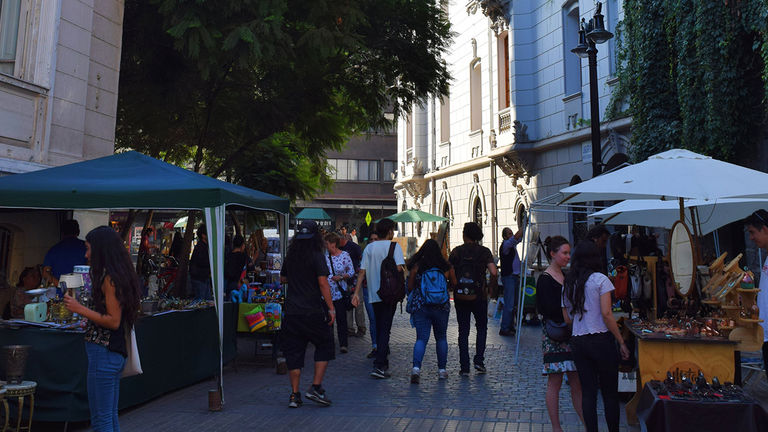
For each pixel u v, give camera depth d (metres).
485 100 22.80
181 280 11.93
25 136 8.20
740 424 3.87
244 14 9.97
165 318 6.68
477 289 7.73
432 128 28.42
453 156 25.84
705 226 8.78
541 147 18.88
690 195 5.20
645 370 5.04
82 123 9.28
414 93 14.91
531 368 8.25
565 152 18.06
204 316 7.60
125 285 4.11
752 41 11.09
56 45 8.73
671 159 5.82
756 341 5.05
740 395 4.09
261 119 13.98
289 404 6.16
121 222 18.34
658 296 6.19
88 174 6.78
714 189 5.23
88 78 9.51
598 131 11.17
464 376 7.73
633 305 6.58
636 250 6.57
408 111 15.22
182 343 7.04
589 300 4.61
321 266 6.23
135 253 22.45
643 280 6.20
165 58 12.37
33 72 8.34
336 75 14.30
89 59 9.52
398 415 5.83
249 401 6.48
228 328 8.21
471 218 24.30
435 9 14.20
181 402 6.45
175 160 19.05
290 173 17.30
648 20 13.30
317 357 6.27
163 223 23.28
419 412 5.95
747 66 11.12
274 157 16.86
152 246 17.08
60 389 5.42
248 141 14.91
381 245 7.87
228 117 14.74
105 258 4.11
